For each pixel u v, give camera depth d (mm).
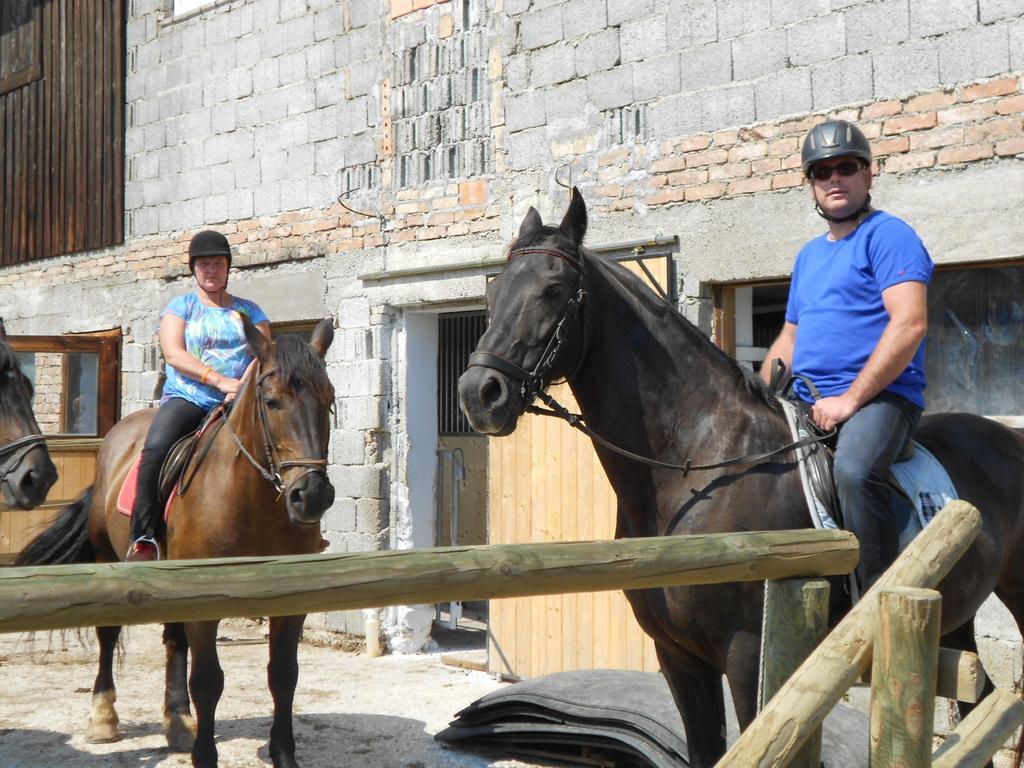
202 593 1765
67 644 7969
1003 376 5059
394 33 7609
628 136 6242
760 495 3154
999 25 4855
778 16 5613
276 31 8461
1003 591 3777
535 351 3123
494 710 5254
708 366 3361
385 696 6363
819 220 5418
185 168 9219
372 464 7645
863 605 2518
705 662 3293
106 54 9992
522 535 6582
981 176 4895
